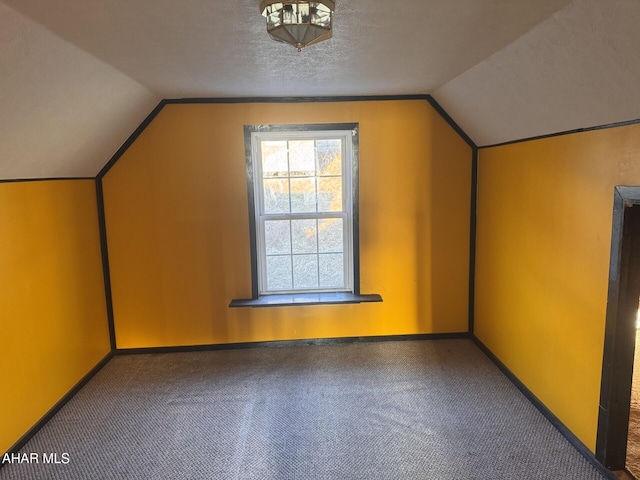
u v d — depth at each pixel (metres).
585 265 2.02
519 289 2.68
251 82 2.66
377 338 3.48
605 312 1.89
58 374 2.61
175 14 1.53
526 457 2.08
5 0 1.35
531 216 2.52
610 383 1.86
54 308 2.60
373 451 2.15
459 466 2.03
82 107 2.27
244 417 2.47
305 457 2.12
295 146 3.33
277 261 3.45
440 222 3.37
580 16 1.49
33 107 1.92
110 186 3.19
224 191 3.24
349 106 3.21
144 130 3.15
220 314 3.38
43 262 2.50
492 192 3.06
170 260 3.29
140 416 2.50
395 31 1.78
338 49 2.02
